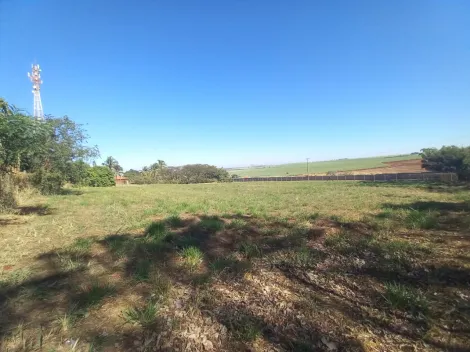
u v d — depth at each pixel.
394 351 2.47
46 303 3.41
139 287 3.79
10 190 12.22
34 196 17.48
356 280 3.86
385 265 4.27
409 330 2.74
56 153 19.86
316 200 13.12
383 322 2.88
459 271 3.91
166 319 3.02
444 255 4.53
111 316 3.11
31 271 4.47
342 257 4.71
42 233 7.27
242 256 4.94
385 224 6.72
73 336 2.77
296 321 2.94
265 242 5.66
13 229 7.82
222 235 6.21
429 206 9.71
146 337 2.74
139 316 3.04
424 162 54.12
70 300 3.47
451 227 6.41
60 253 5.30
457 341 2.55
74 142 22.06
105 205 13.59
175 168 71.12
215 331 2.81
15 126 8.04
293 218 8.15
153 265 4.45
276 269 4.34
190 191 25.05
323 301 3.33
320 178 52.22
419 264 4.23
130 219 8.91
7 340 2.70
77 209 12.20
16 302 3.44
